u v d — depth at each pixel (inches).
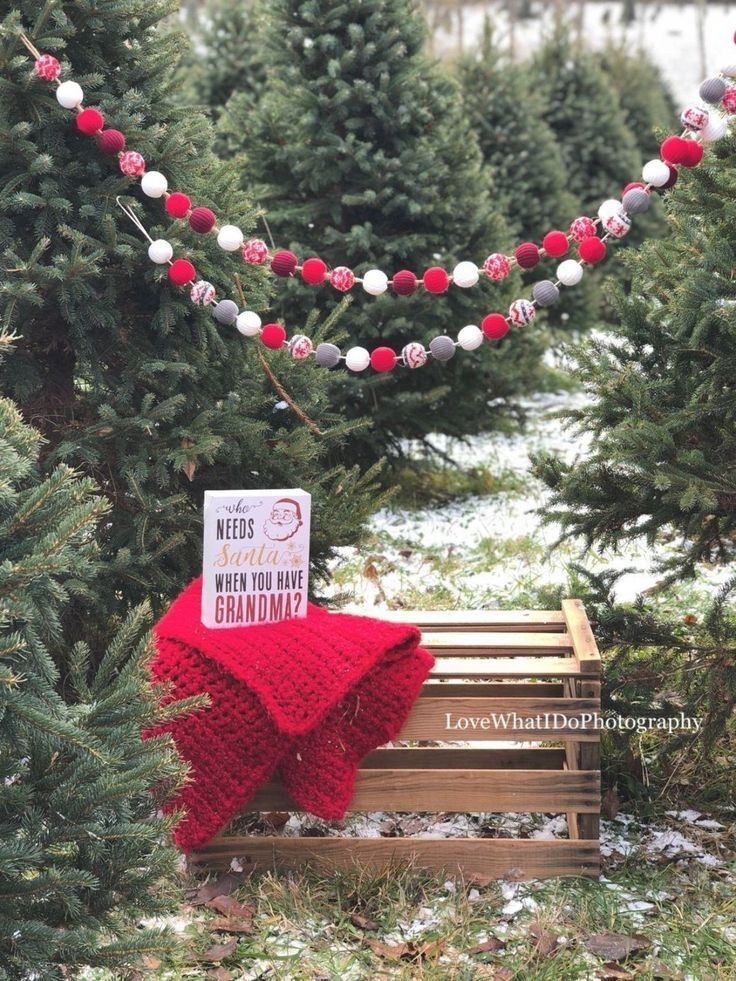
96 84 112.5
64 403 123.2
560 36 385.7
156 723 88.6
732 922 94.5
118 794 71.6
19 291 106.2
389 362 126.6
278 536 100.6
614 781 115.6
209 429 116.3
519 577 168.7
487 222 208.1
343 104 199.2
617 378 110.2
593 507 113.7
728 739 122.8
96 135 111.0
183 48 122.0
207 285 114.4
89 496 117.4
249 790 97.4
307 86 200.8
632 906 97.0
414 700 99.1
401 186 201.3
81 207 111.7
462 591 164.9
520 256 120.3
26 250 113.4
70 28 108.4
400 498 209.5
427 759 107.9
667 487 97.7
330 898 98.3
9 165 112.5
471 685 107.3
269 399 123.7
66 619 117.7
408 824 110.7
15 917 69.9
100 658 121.6
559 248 118.5
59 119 112.3
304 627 100.1
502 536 187.0
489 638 105.7
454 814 112.9
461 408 213.3
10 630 75.0
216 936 92.4
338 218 201.3
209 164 128.3
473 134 218.1
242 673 96.0
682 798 114.7
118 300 121.4
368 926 93.9
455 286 201.6
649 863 103.7
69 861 75.6
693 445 109.7
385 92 199.0
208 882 99.8
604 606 127.6
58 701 72.0
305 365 131.0
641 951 91.0
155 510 112.7
